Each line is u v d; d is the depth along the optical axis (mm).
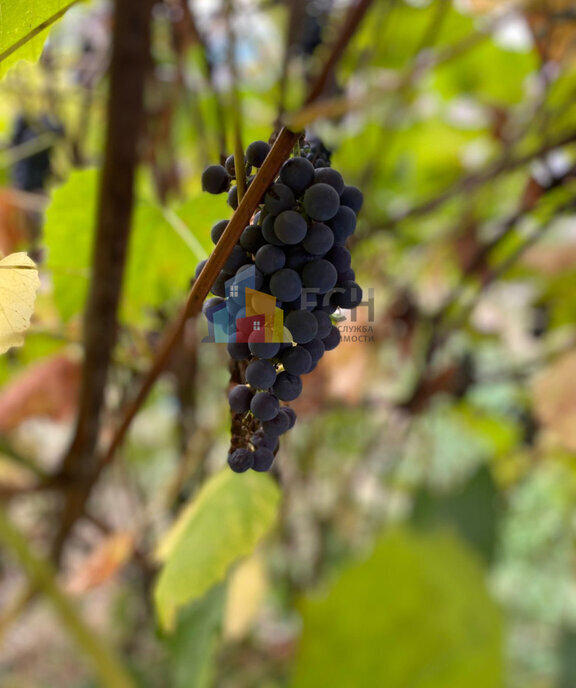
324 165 337
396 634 429
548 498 1814
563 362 995
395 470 1311
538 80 1005
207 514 601
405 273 1204
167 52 892
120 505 1176
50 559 752
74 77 933
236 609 970
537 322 1234
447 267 1271
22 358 921
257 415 291
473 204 1124
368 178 1017
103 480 1084
